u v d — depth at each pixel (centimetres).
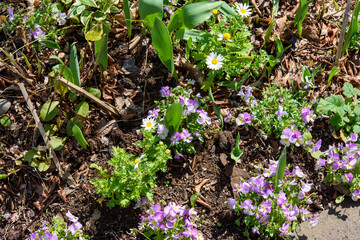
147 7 83
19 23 91
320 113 86
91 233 78
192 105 81
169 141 82
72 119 84
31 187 81
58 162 82
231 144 84
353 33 91
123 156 76
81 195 80
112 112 85
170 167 82
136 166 72
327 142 86
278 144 85
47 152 82
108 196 75
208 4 83
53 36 89
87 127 85
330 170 82
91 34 80
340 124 85
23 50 90
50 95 86
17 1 94
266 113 85
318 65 93
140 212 79
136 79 89
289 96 85
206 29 94
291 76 91
